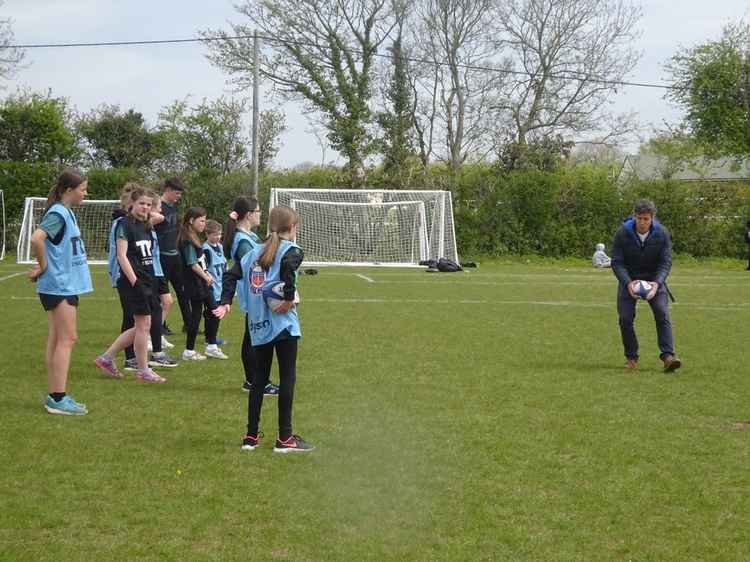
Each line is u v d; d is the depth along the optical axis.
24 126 34.00
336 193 29.19
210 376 8.70
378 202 28.91
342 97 36.94
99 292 17.20
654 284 8.95
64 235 6.79
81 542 4.28
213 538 4.36
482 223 31.11
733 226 30.73
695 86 34.91
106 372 8.62
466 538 4.40
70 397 7.15
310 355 9.91
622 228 9.16
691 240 30.81
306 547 4.26
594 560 4.14
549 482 5.29
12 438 6.12
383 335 11.59
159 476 5.33
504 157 33.59
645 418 6.95
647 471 5.52
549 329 12.35
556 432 6.49
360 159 36.56
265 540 4.34
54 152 34.78
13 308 14.12
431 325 12.68
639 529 4.54
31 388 7.86
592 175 31.30
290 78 36.81
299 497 4.99
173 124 39.28
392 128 37.50
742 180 34.88
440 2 37.72
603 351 10.38
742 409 7.30
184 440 6.18
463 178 31.83
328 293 17.78
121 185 30.27
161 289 9.88
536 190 30.88
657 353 10.27
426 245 27.95
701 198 31.03
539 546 4.30
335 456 5.83
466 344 10.84
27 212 26.02
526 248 31.16
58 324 6.86
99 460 5.64
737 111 34.38
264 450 5.96
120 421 6.70
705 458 5.83
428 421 6.82
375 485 5.22
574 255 31.16
